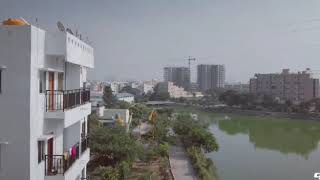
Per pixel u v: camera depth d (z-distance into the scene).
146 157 50.94
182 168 49.91
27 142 13.78
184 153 60.66
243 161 63.78
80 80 21.41
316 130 108.06
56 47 15.29
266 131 106.25
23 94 13.73
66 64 19.17
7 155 13.78
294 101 184.62
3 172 13.81
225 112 170.88
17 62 13.70
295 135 97.81
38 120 14.63
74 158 18.31
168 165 50.19
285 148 78.00
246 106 175.12
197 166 47.94
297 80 190.38
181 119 79.31
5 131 13.76
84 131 22.31
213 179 46.25
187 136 66.94
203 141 62.84
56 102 16.39
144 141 65.31
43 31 14.93
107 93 135.38
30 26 13.73
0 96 13.69
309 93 186.50
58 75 17.89
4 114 13.74
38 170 14.67
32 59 13.88
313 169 58.28
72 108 16.98
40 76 15.33
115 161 44.25
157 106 183.75
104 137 45.00
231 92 188.88
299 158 67.31
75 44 17.27
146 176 40.91
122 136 46.72
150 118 85.19
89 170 40.19
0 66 13.57
